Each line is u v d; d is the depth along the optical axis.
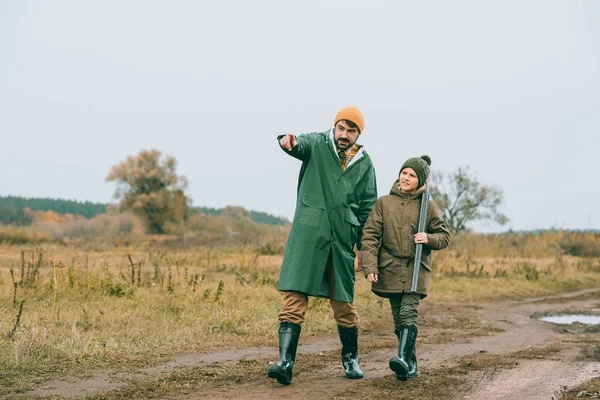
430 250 5.03
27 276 9.80
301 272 4.86
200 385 4.86
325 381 5.03
